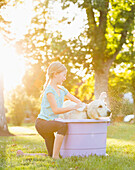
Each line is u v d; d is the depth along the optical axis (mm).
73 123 3355
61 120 3381
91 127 3420
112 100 3932
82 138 3387
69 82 11906
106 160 3180
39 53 11766
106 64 12484
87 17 12008
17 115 16047
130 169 2801
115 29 12992
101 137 3539
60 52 11898
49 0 11922
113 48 13055
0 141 6027
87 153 3424
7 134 9234
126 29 12664
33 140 6273
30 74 11852
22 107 15930
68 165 2896
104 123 3564
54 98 3402
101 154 3553
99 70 12211
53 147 3492
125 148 4598
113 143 5336
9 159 3371
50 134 3457
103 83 12453
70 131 3363
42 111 3494
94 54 11945
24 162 3125
